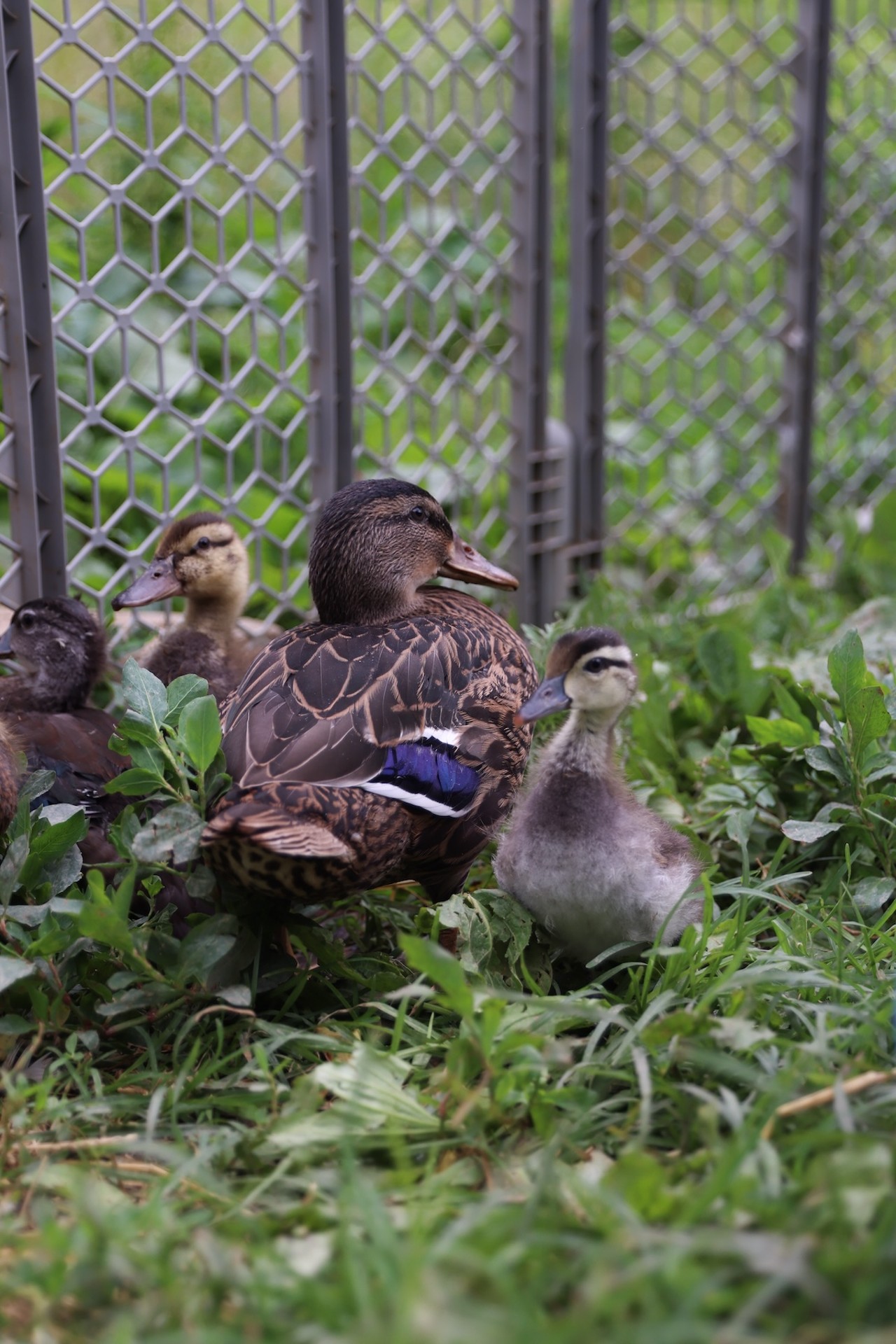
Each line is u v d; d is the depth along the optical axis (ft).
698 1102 4.06
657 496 6.42
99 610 5.33
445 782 4.46
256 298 5.35
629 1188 3.85
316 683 4.43
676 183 6.23
